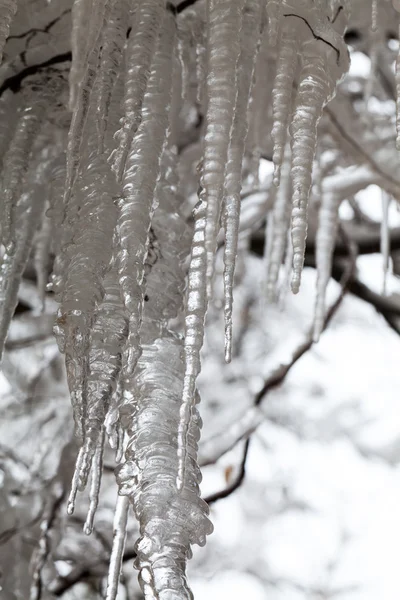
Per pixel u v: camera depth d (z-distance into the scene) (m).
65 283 1.86
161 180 2.09
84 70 1.91
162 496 1.80
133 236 1.85
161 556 1.77
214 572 6.10
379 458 6.19
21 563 3.48
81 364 1.82
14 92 2.15
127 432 1.87
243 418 4.13
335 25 1.98
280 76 1.88
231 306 1.81
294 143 1.87
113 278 1.90
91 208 1.88
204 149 1.84
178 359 1.92
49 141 2.19
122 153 1.86
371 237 4.41
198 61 2.11
